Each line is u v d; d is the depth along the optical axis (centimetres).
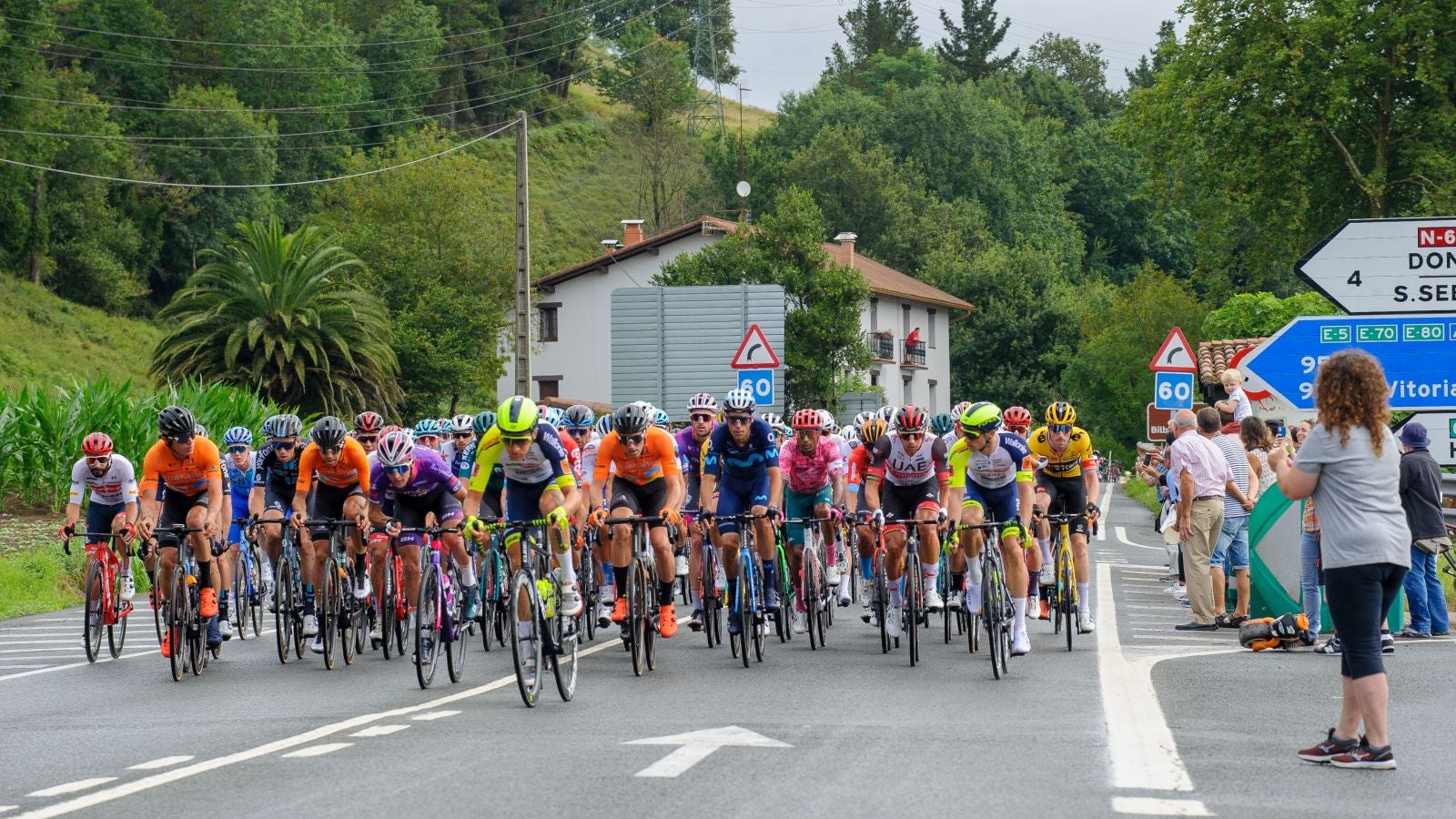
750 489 2320
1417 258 2591
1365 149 7519
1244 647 2330
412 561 2330
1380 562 1306
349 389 7506
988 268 14238
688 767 1315
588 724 1609
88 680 2203
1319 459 1341
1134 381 10000
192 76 15100
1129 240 18188
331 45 16325
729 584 2275
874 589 2494
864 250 15125
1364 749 1312
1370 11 7175
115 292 12181
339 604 2328
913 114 16800
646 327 4641
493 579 2372
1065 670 2064
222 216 13562
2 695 2030
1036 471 2481
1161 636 2525
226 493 2498
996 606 2012
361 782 1282
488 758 1389
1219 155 7669
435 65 19362
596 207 19262
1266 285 13550
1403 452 2478
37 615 3347
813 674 2081
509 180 19038
